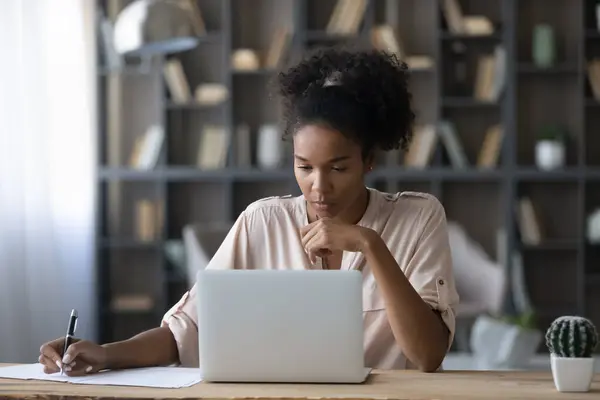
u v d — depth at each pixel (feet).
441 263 7.44
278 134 21.47
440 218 7.61
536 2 21.93
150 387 6.20
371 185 21.58
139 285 22.58
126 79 22.29
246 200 22.41
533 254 22.09
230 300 6.28
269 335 6.27
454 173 20.83
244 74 21.98
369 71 7.24
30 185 20.20
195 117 22.24
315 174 6.89
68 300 20.94
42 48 20.39
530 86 21.93
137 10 14.84
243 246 7.77
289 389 6.08
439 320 7.07
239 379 6.31
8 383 6.35
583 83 21.17
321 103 6.88
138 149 21.53
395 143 7.45
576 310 21.31
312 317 6.24
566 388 6.02
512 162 20.88
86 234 21.12
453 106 21.84
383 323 7.39
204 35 21.44
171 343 7.38
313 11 22.12
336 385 6.22
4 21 19.67
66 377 6.56
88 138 21.15
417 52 22.11
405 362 7.45
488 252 21.95
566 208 21.97
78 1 20.97
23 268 19.85
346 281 6.21
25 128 20.11
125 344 7.02
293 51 21.27
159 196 22.25
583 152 21.04
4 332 19.57
